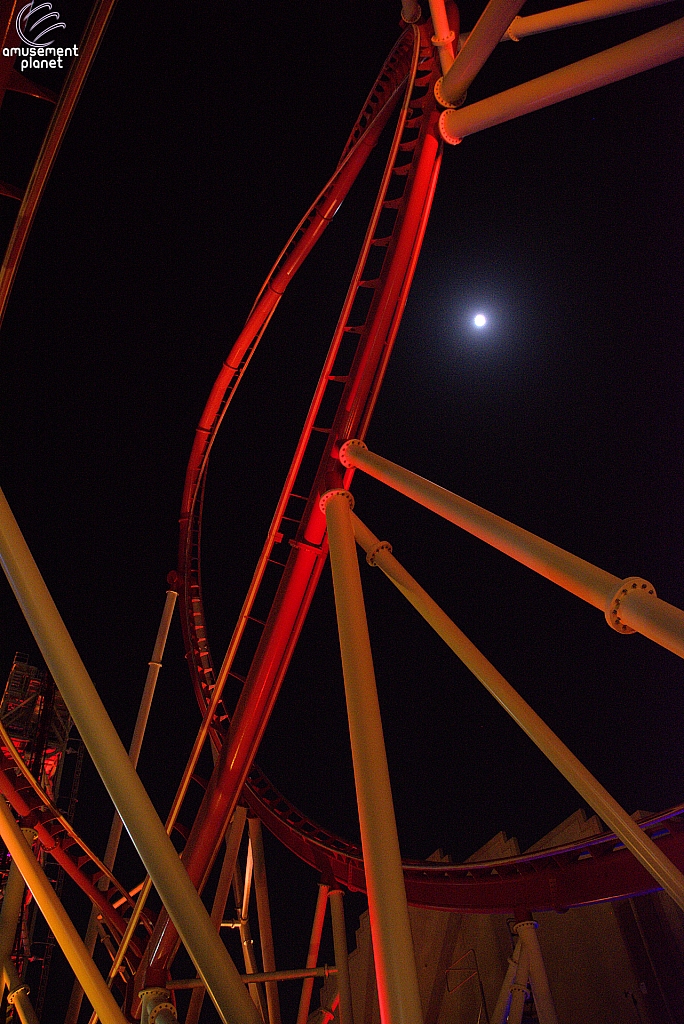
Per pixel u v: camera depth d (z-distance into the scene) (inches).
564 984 840.9
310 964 726.5
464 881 673.0
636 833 314.5
